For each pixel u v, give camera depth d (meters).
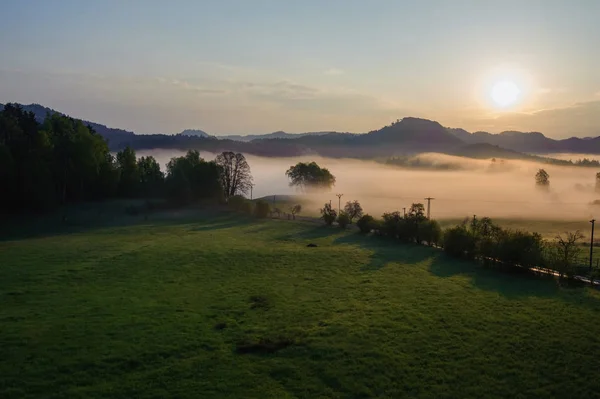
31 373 30.97
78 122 148.88
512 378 31.03
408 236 84.00
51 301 46.00
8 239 82.56
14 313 42.22
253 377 31.08
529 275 57.34
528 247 59.22
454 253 69.44
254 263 63.94
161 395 28.66
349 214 111.88
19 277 54.72
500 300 46.62
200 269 60.38
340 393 29.33
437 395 29.11
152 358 33.56
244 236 89.38
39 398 28.11
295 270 60.31
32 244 76.56
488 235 66.75
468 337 37.25
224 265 62.66
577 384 30.28
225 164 155.25
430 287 51.88
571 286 51.94
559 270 56.00
